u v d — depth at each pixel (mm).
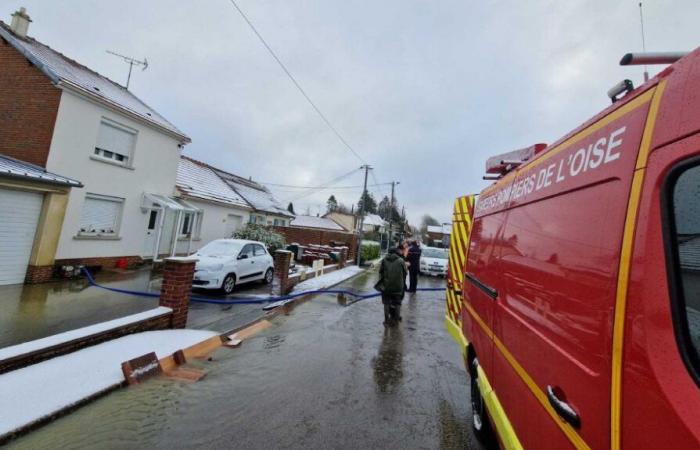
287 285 9711
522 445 1912
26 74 9930
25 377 3439
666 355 1014
